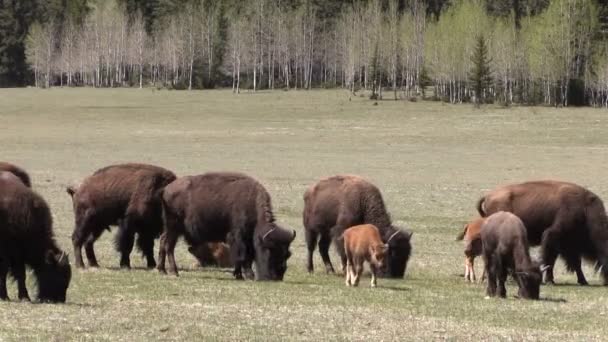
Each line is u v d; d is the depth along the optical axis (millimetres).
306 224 45188
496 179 94438
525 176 97750
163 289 35969
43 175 90500
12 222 30641
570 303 35469
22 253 31312
